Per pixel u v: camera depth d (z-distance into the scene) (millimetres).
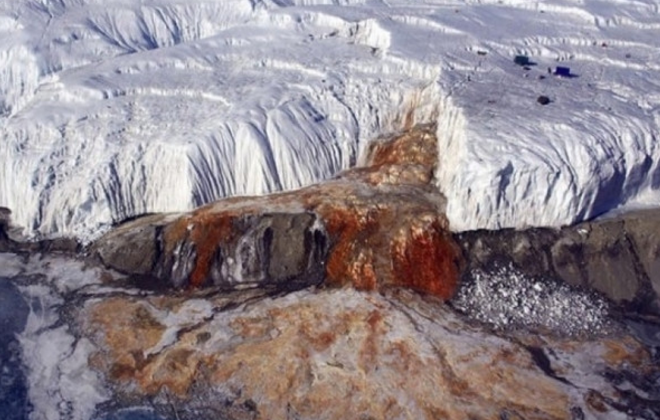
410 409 23109
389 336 25562
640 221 28906
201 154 31906
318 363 24688
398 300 27094
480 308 26812
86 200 31734
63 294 28891
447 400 23344
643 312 27078
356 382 23984
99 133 33344
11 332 27062
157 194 32344
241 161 32625
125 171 32188
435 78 35031
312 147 33312
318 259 28922
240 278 28938
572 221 29016
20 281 29625
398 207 29781
